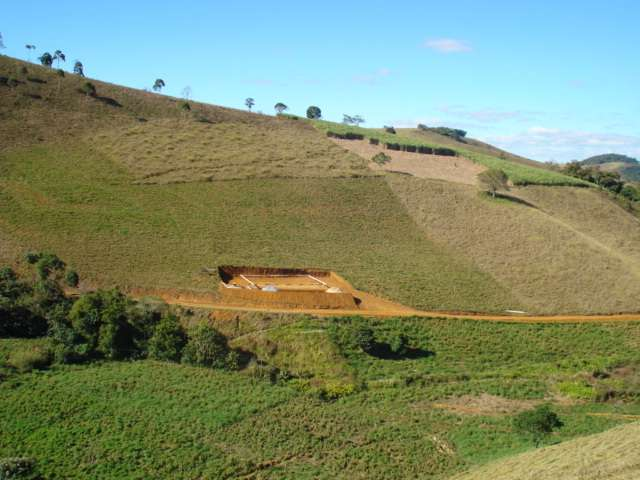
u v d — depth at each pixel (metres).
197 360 55.34
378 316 66.94
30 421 45.16
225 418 48.03
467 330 67.75
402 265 82.38
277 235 85.38
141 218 83.00
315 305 68.25
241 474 42.81
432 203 103.12
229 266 74.69
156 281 68.12
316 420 49.47
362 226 92.81
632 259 93.88
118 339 55.94
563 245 91.44
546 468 36.03
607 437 40.97
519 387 58.88
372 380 57.41
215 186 97.06
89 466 41.59
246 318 61.97
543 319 72.44
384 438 48.19
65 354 53.31
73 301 60.34
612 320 73.25
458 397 56.28
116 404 48.19
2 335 56.09
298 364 57.94
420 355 62.94
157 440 44.84
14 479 38.97
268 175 103.50
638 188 161.25
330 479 42.91
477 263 85.75
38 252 69.19
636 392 58.59
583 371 62.75
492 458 45.56
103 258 71.00
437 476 43.50
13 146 98.25
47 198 84.56
